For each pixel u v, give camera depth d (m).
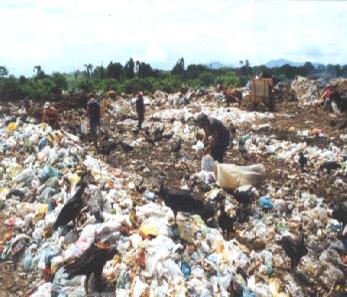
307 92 32.41
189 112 27.95
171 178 15.27
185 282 8.49
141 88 44.22
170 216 10.53
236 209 12.73
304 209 13.04
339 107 27.23
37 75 50.66
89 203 10.69
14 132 18.66
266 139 20.67
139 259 8.78
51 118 19.61
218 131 14.69
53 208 11.41
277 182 14.98
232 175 13.88
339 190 14.58
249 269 9.98
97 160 16.45
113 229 9.67
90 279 8.63
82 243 9.48
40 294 8.53
